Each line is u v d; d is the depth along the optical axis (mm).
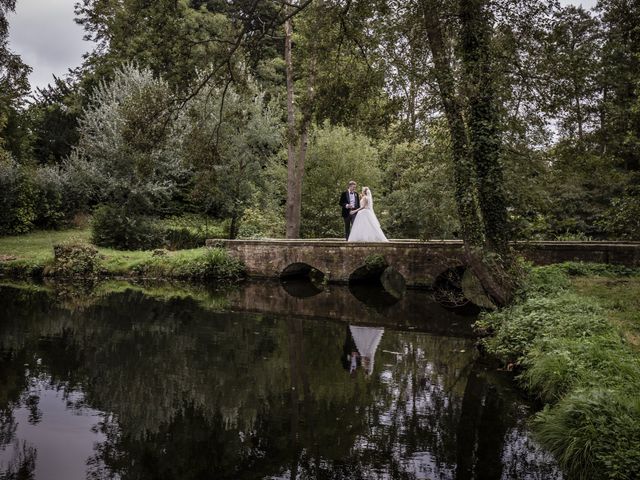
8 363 8289
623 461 4125
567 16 8945
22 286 15891
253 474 4957
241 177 22875
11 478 4723
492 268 9797
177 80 11227
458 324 12000
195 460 5195
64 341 9719
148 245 21250
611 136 10484
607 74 9883
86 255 17766
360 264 17422
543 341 7180
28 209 23531
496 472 4969
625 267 13680
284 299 15086
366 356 9109
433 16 9070
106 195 21266
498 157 9367
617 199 12453
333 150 23984
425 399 6973
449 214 10266
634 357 6070
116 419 6215
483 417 6324
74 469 4965
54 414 6309
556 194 18141
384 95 10773
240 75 11336
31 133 30312
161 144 12227
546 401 6230
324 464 5164
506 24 9008
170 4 10516
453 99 8930
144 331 10641
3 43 17516
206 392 7184
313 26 10547
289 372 8133
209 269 18297
